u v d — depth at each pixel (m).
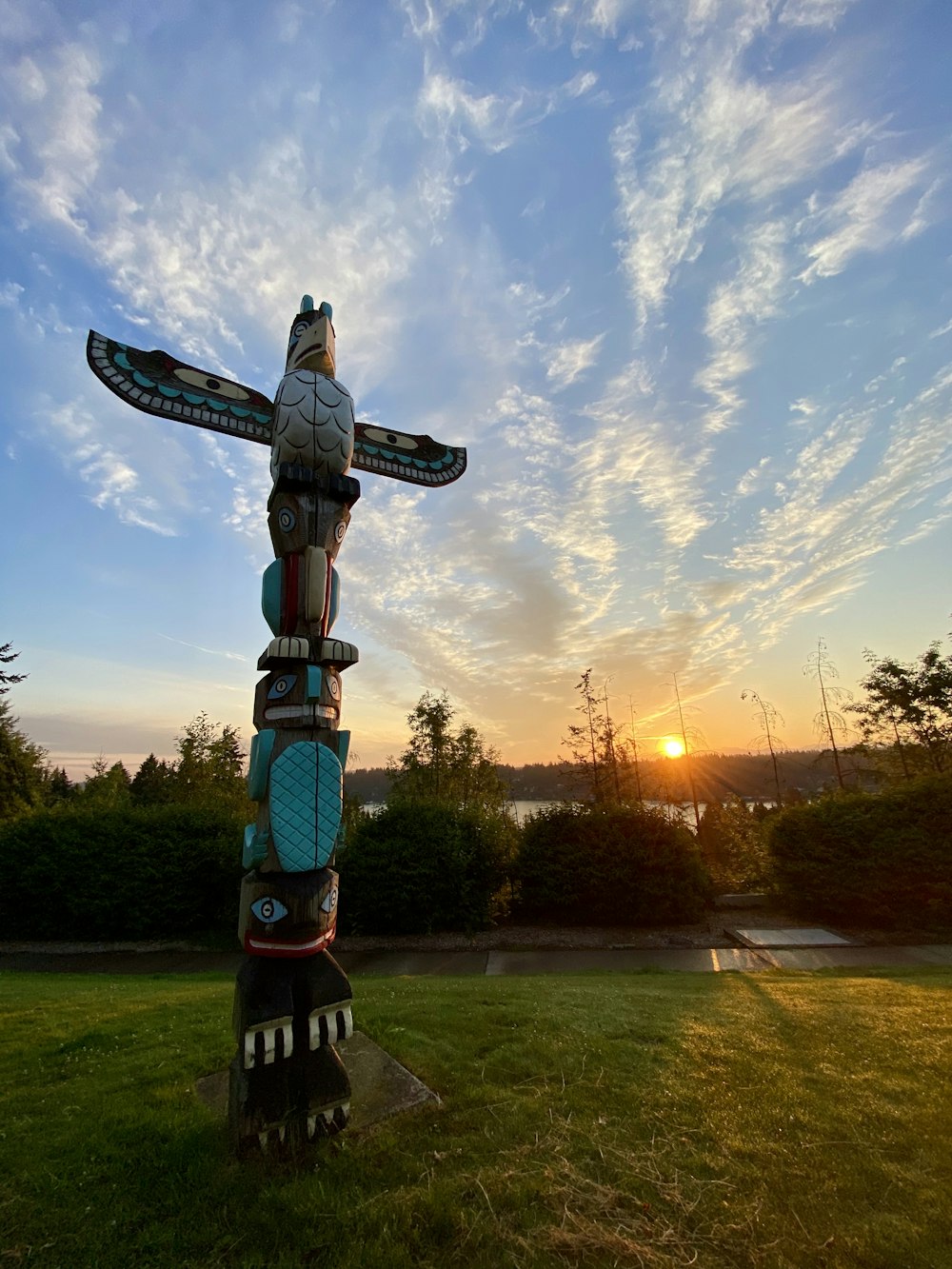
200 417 5.41
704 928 13.66
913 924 13.16
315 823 4.09
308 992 3.96
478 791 20.59
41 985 9.65
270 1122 3.72
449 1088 4.62
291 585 4.72
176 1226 3.15
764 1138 3.89
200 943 13.75
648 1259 2.90
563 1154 3.73
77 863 14.36
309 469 4.96
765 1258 2.92
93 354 5.02
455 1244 3.02
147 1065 5.17
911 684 18.38
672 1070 4.86
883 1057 5.11
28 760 22.48
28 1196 3.38
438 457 7.00
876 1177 3.50
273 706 4.33
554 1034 5.59
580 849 14.73
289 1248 2.99
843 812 14.22
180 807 16.06
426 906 13.60
